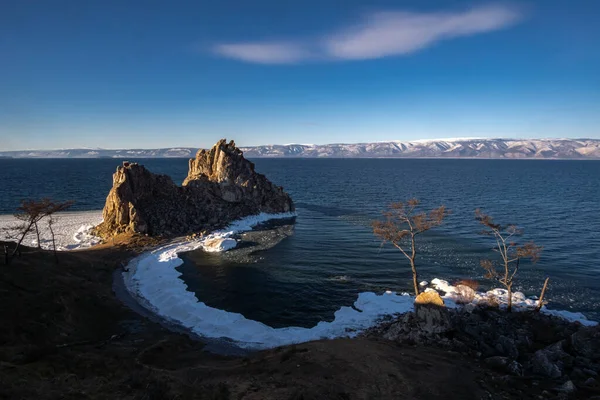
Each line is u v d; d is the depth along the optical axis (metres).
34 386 17.75
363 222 100.06
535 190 172.62
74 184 182.88
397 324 39.28
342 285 53.97
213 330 39.78
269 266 62.34
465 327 36.62
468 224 94.25
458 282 54.56
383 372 26.42
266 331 39.81
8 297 35.41
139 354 30.55
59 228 88.38
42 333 31.12
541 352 30.61
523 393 24.69
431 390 24.14
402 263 63.84
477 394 23.94
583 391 25.47
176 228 85.31
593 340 33.03
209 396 20.42
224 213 98.50
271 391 22.36
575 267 61.19
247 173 112.06
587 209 116.88
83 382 20.22
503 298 48.62
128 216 82.31
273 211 109.06
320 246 75.25
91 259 61.50
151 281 54.41
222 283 54.53
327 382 24.44
